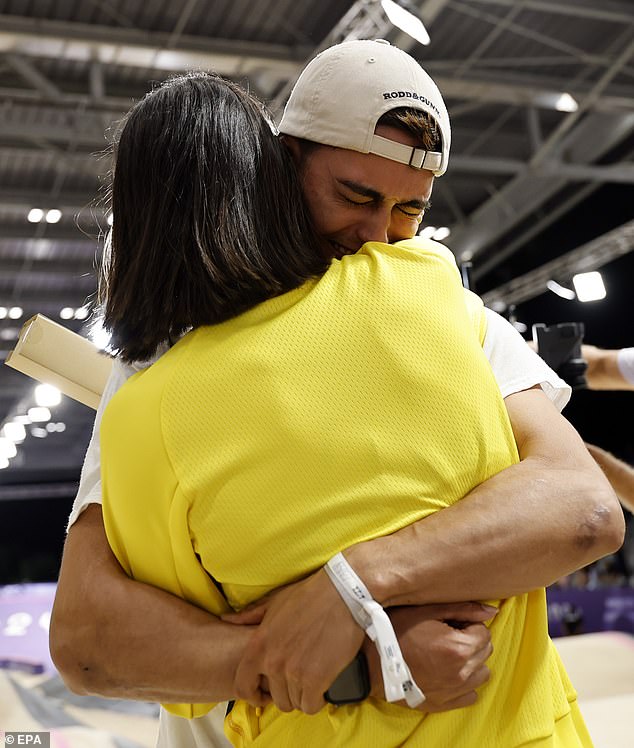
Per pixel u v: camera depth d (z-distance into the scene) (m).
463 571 0.74
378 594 0.72
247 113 0.89
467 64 6.76
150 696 0.80
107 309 0.88
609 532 0.77
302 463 0.76
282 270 0.83
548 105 7.25
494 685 0.77
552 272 9.82
